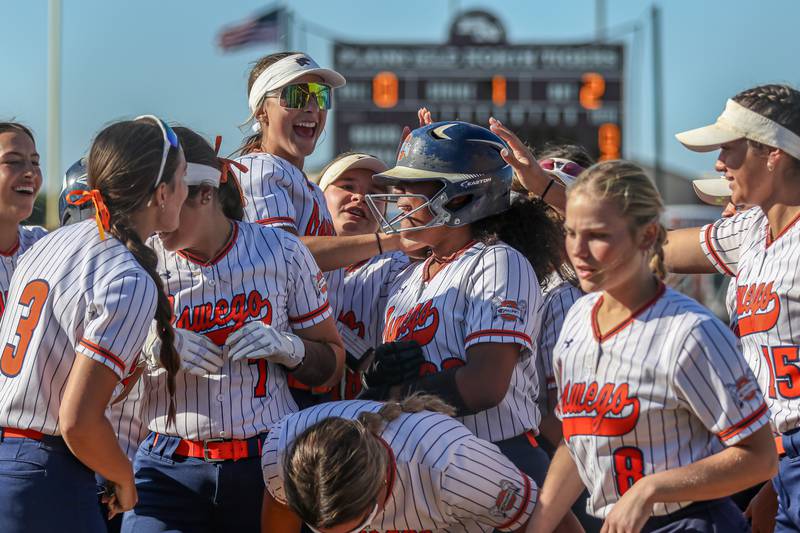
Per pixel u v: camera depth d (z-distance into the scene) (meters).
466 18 34.38
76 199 5.19
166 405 5.79
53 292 5.03
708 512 4.62
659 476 4.37
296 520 5.41
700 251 6.74
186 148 5.56
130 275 4.95
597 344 4.62
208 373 5.63
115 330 4.88
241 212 6.17
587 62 34.16
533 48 34.31
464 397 5.52
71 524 5.07
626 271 4.43
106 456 4.94
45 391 5.02
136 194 5.07
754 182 5.85
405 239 6.11
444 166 5.85
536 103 34.31
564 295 6.61
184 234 5.61
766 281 5.84
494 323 5.58
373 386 5.78
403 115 34.38
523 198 6.32
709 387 4.35
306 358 5.89
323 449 4.59
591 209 4.37
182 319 5.73
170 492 5.80
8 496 5.00
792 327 5.70
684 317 4.44
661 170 36.44
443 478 4.91
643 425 4.48
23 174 6.88
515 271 5.73
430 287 5.97
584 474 4.80
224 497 5.74
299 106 7.29
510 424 5.79
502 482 5.02
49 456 5.06
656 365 4.43
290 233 6.45
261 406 5.79
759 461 4.38
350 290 7.20
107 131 5.20
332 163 8.05
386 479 4.88
